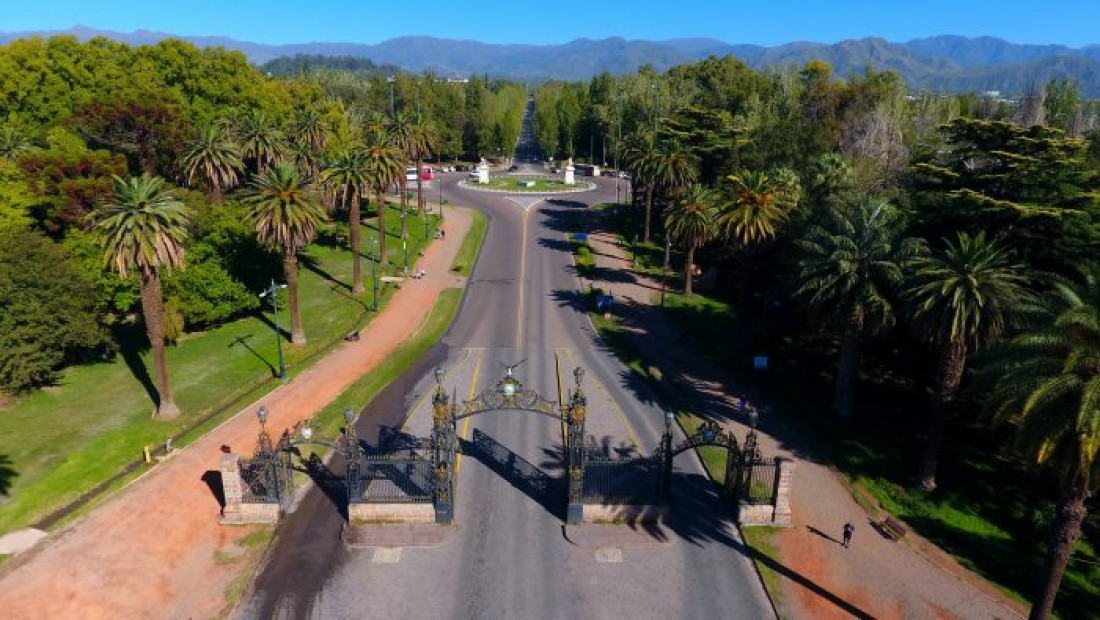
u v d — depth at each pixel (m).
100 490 36.81
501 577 31.22
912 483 38.56
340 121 106.12
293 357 54.59
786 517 35.00
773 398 49.16
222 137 75.62
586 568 31.92
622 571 31.77
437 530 34.19
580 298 70.88
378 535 33.69
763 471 39.72
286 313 64.44
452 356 56.03
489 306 68.00
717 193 67.19
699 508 36.41
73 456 39.41
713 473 39.41
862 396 48.75
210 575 30.84
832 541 34.06
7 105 77.88
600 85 174.38
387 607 29.34
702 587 30.89
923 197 49.62
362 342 58.31
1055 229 42.59
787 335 59.62
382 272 77.31
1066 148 44.56
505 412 46.53
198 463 39.28
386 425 44.12
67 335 47.06
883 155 76.50
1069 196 42.19
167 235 41.41
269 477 34.00
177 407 45.09
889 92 107.38
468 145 177.88
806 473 39.91
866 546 33.72
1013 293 34.72
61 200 57.59
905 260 39.94
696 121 83.19
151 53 90.00
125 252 40.12
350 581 30.77
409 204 111.38
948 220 45.91
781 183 59.12
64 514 34.72
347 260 81.38
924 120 97.31
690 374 53.22
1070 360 24.34
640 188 97.06
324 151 96.94
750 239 56.66
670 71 162.62
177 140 77.94
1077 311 24.34
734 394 49.94
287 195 52.69
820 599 30.22
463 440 42.72
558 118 174.62
